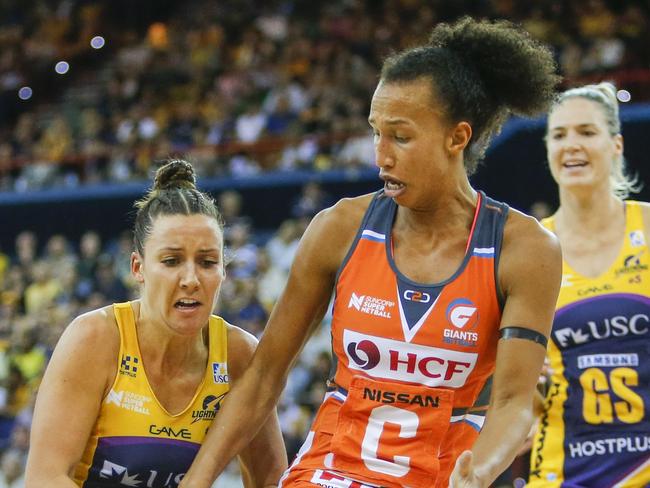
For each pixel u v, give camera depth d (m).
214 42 39.00
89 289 27.53
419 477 6.02
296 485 6.21
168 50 39.78
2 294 28.70
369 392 6.16
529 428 6.02
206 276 6.48
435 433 6.05
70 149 36.69
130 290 27.02
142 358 6.70
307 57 35.34
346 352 6.27
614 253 9.08
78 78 41.28
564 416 9.02
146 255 6.52
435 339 6.07
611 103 9.30
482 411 6.30
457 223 6.29
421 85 6.00
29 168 36.12
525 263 6.12
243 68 36.25
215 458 6.51
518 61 6.33
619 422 8.83
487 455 5.78
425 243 6.27
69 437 6.49
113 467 6.67
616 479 8.81
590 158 9.09
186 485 6.38
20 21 44.44
